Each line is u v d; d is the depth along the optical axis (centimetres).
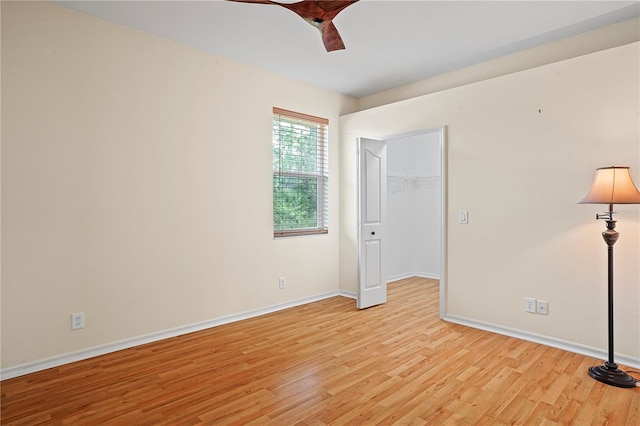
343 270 480
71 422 200
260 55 361
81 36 280
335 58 367
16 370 254
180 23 298
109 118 294
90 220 286
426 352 293
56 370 262
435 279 576
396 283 549
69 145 275
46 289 266
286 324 364
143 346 308
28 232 259
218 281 362
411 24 298
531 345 306
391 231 564
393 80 431
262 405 216
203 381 246
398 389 234
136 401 221
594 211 282
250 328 353
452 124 367
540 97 309
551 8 274
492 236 340
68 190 275
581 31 311
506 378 247
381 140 438
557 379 246
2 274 250
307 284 445
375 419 201
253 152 389
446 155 372
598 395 225
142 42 311
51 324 269
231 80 370
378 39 325
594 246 283
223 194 365
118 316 300
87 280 285
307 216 449
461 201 361
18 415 206
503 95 331
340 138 479
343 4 200
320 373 257
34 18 260
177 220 333
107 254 294
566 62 295
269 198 404
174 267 332
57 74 270
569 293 295
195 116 344
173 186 330
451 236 369
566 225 296
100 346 291
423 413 207
